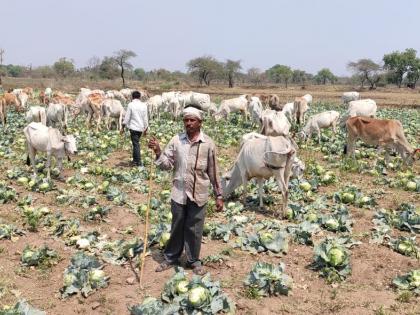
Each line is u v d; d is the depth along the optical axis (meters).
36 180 13.20
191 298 6.31
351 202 11.89
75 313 6.66
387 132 15.88
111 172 14.81
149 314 6.11
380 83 118.00
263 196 11.80
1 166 16.14
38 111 22.12
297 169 12.91
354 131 16.77
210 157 7.33
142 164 16.45
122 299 6.91
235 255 8.38
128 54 97.94
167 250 7.84
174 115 31.69
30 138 13.96
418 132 26.78
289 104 27.36
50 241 9.14
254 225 9.77
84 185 13.23
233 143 21.80
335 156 18.80
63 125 23.77
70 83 93.00
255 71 135.62
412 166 16.75
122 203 11.78
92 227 10.06
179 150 7.24
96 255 8.44
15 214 10.84
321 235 9.42
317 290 7.25
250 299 6.89
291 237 9.18
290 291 7.08
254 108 27.33
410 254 8.56
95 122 27.97
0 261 8.23
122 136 22.77
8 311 6.04
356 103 24.14
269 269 7.19
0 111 26.19
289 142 10.12
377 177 15.23
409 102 56.06
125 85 92.56
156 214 10.59
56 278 7.68
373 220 10.25
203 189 7.31
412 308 6.68
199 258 8.00
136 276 7.63
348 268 7.71
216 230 9.23
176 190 7.38
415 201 12.48
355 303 6.83
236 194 12.05
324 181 14.02
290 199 12.12
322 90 96.06
